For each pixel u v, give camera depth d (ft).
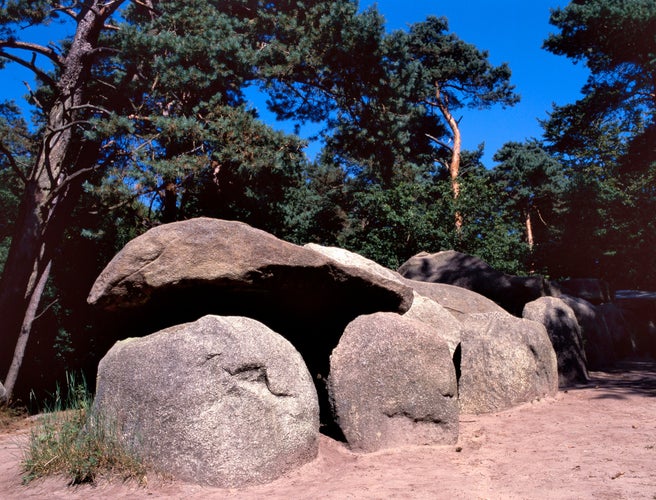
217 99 55.88
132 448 17.79
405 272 49.83
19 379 62.95
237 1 66.28
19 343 49.73
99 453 17.87
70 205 58.80
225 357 17.65
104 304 21.31
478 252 67.92
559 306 35.50
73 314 67.00
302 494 15.97
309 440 18.76
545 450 19.38
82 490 16.90
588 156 90.63
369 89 65.87
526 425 23.16
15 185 80.02
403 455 19.70
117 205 54.24
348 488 16.30
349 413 20.51
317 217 93.97
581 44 93.81
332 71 66.13
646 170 84.23
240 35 61.93
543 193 123.65
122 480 17.08
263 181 58.49
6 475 18.92
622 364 43.09
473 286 47.03
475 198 71.05
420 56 114.01
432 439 20.89
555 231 81.25
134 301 21.26
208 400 17.19
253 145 55.77
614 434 20.68
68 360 65.31
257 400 17.75
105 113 57.00
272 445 17.63
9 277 49.90
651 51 87.35
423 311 31.58
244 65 58.18
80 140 61.00
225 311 23.24
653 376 35.96
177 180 55.98
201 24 57.47
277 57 63.82
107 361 19.49
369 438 20.29
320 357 26.35
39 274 52.49
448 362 21.89
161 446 17.31
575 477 16.16
